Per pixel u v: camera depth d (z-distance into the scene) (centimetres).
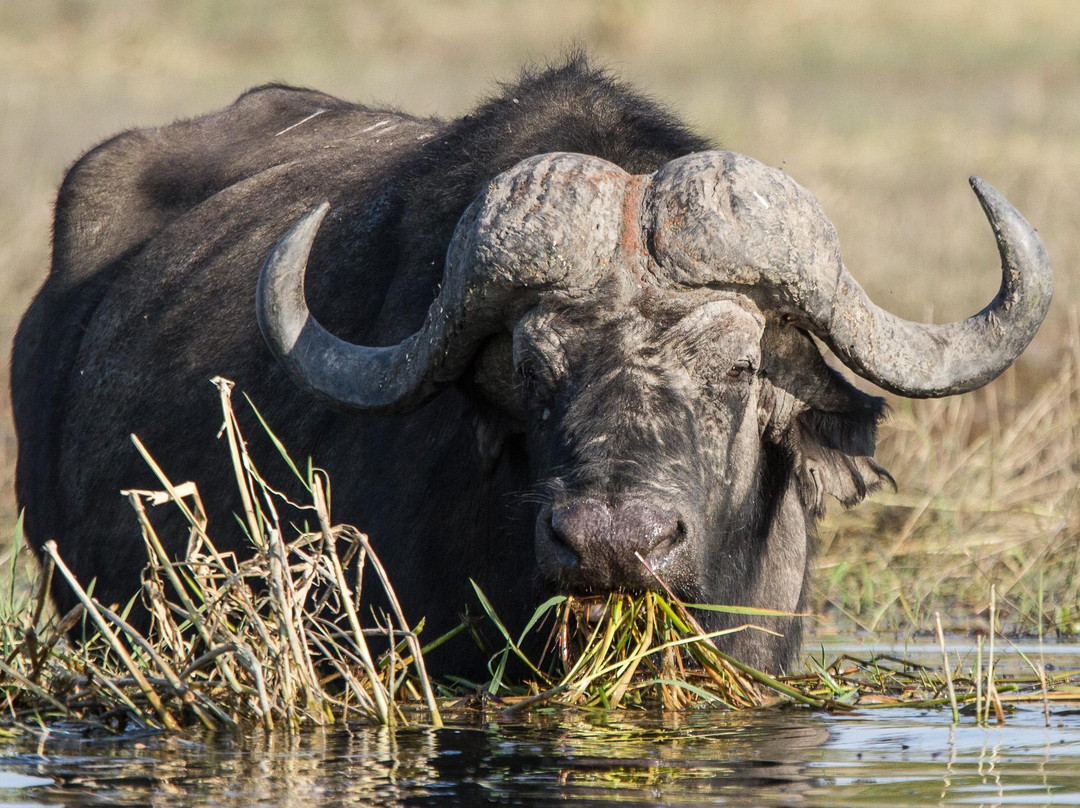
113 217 2814
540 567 1667
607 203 1764
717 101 8531
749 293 1786
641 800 1402
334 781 1483
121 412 2516
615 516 1612
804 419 1972
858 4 12112
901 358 1859
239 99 3102
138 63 9806
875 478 2039
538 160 1808
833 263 1797
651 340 1739
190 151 2889
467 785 1459
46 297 2808
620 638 1778
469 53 10531
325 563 1808
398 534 2030
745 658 1981
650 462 1669
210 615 1841
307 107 2934
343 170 2523
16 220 5256
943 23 11550
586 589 1684
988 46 10800
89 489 2536
